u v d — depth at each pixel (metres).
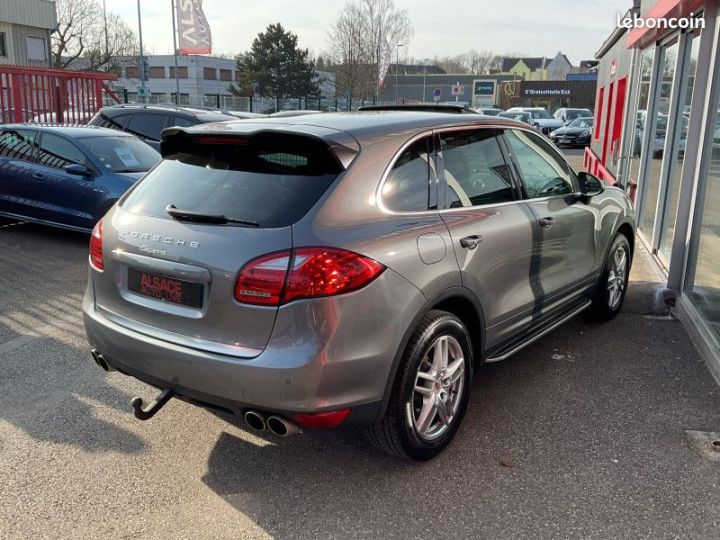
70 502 2.89
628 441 3.42
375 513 2.83
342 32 51.03
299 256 2.60
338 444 3.40
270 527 2.74
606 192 5.09
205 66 68.69
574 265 4.43
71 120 14.90
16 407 3.76
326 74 66.94
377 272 2.72
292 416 2.62
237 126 3.12
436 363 3.11
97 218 7.98
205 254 2.74
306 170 2.88
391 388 2.85
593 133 17.19
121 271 3.11
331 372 2.61
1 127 8.95
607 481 3.06
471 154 3.56
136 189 3.33
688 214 5.77
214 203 2.90
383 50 51.03
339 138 2.90
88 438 3.43
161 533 2.70
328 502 2.91
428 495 2.96
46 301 5.86
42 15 35.09
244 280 2.62
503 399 3.90
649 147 8.42
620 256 5.29
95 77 15.48
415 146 3.20
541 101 66.88
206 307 2.75
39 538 2.65
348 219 2.76
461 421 3.40
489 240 3.38
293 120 3.25
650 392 4.01
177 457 3.26
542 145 4.33
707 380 4.19
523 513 2.82
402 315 2.82
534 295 3.90
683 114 6.62
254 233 2.69
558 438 3.45
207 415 3.69
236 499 2.93
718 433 3.51
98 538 2.66
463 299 3.25
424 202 3.14
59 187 8.24
